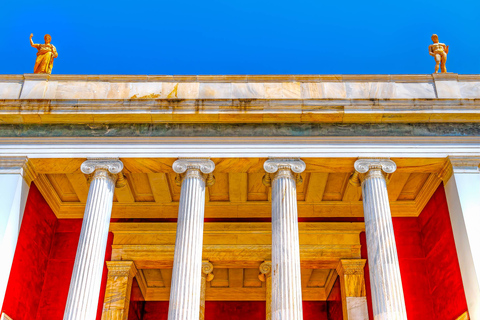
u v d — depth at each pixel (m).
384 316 22.48
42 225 29.80
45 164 26.91
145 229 31.97
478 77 28.72
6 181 25.91
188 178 25.84
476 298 23.34
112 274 30.75
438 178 27.88
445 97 28.02
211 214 32.28
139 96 28.45
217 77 28.81
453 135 26.97
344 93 28.47
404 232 31.14
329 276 35.16
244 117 27.05
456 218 25.58
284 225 24.47
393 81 28.78
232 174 29.50
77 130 27.25
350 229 31.73
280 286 23.02
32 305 28.62
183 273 23.22
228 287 36.66
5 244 24.56
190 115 26.95
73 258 30.98
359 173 26.31
